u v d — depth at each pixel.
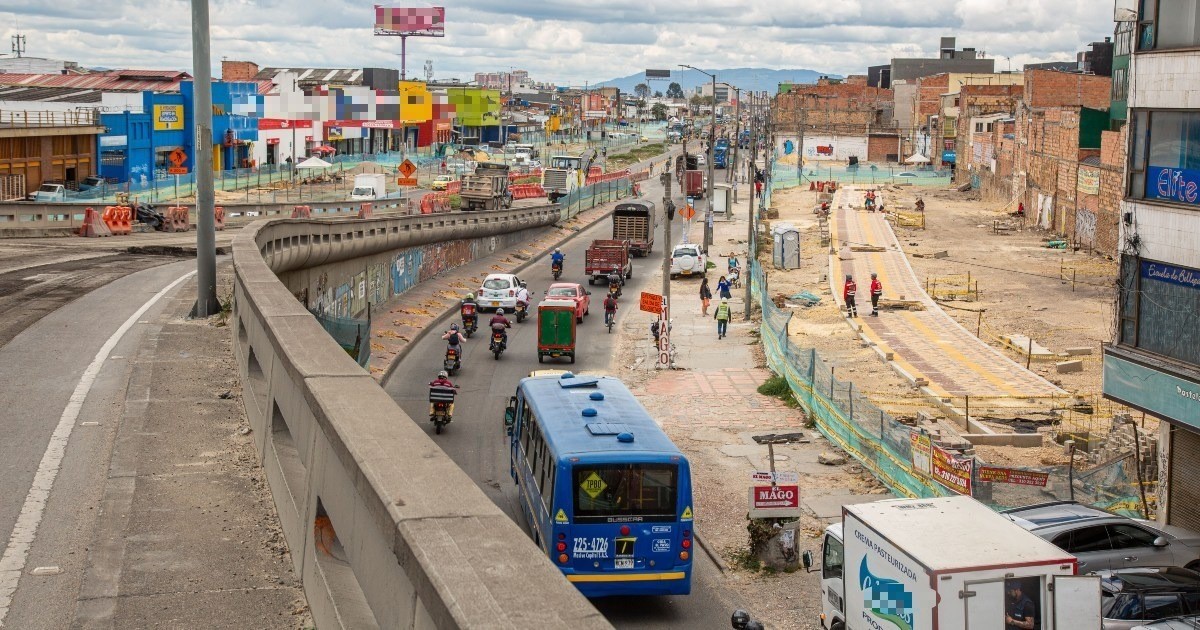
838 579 16.33
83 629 8.56
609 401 20.69
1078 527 17.92
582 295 51.22
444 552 5.37
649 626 17.80
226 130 96.12
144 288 30.56
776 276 64.06
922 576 12.73
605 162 173.88
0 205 49.66
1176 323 20.38
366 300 47.53
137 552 10.16
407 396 34.88
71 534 10.70
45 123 73.88
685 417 32.53
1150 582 16.08
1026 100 108.50
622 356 42.81
